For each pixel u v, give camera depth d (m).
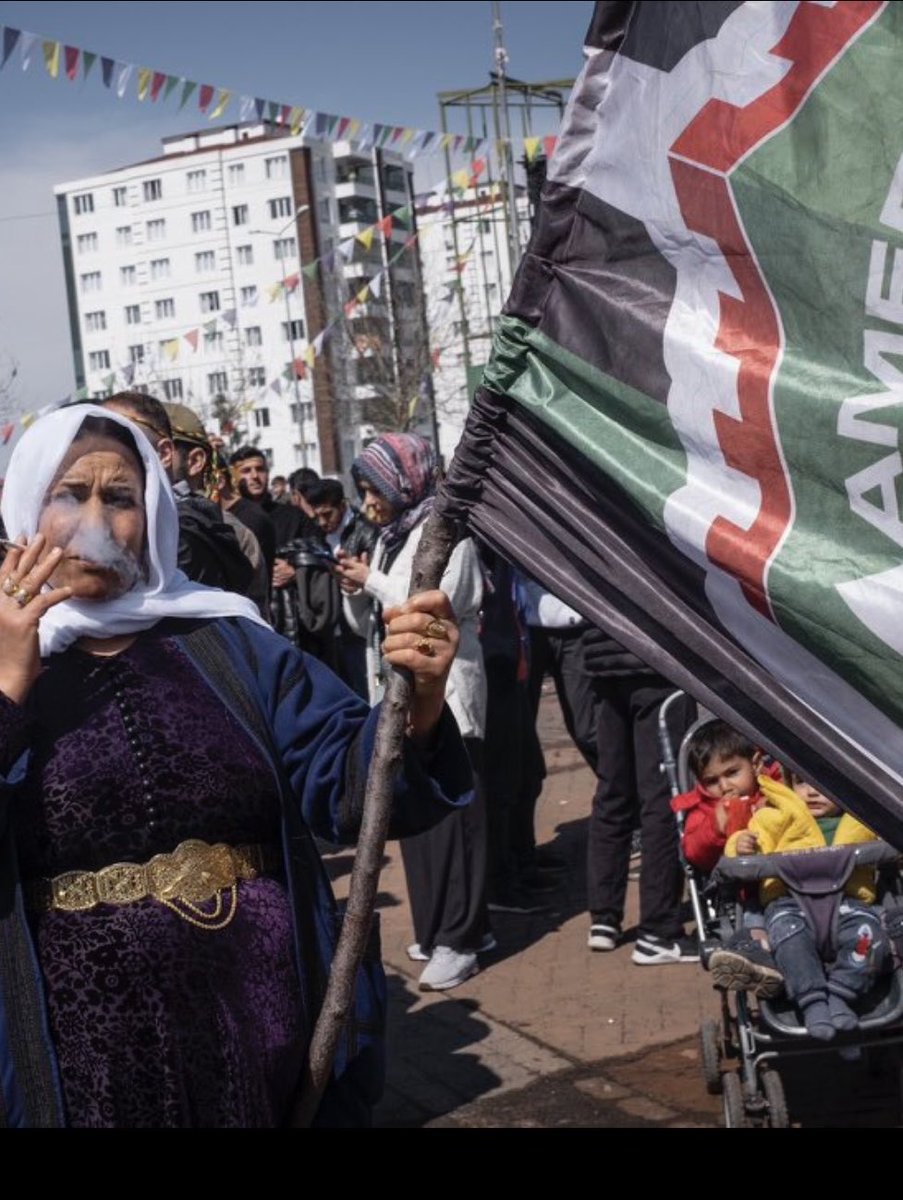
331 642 8.00
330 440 78.38
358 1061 2.60
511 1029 5.69
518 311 2.23
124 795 2.42
